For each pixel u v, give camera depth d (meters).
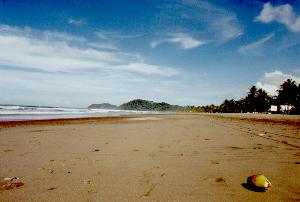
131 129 13.24
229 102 134.25
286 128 14.48
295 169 4.54
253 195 3.21
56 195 3.26
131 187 3.57
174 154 6.02
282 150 6.52
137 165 4.90
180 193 3.31
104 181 3.86
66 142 8.12
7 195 3.26
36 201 3.06
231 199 3.08
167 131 12.07
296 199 3.06
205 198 3.12
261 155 5.85
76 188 3.53
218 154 6.00
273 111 82.62
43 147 7.08
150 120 24.44
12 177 4.07
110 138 9.19
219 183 3.72
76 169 4.60
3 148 6.93
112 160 5.36
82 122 19.69
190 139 8.86
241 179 3.92
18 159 5.48
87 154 6.05
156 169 4.58
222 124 18.41
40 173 4.32
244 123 20.20
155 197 3.17
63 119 23.44
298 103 85.12
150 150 6.58
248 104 114.81
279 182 3.75
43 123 17.72
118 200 3.08
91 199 3.12
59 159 5.47
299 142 8.04
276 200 3.03
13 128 13.44
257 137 9.48
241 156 5.75
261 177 3.44
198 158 5.55
